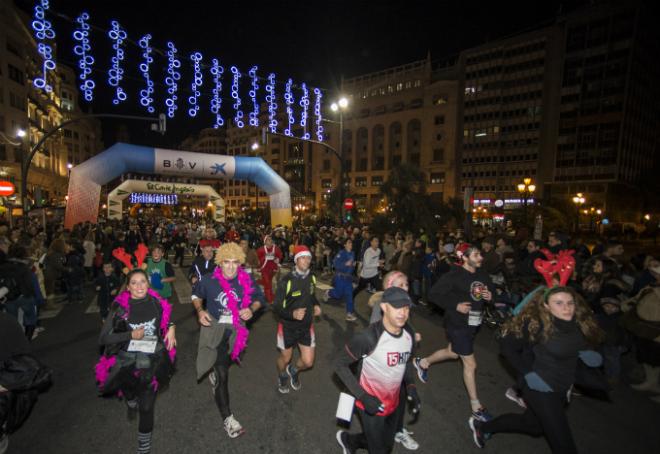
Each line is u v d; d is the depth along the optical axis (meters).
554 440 2.76
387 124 84.44
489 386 4.86
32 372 3.11
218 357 3.79
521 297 7.65
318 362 5.56
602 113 61.66
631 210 66.38
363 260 8.74
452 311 4.19
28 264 6.12
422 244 10.19
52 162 52.72
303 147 99.56
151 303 3.41
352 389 2.59
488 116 72.44
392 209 21.95
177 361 5.57
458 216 23.58
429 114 78.62
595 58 62.00
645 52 62.97
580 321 2.99
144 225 28.20
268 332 7.00
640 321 4.79
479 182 73.44
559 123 65.31
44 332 6.91
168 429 3.75
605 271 5.80
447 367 5.48
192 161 20.27
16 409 3.23
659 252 28.56
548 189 66.88
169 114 13.81
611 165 60.97
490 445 3.60
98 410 4.12
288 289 4.31
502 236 9.71
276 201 23.34
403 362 2.78
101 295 7.46
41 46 10.89
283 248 16.42
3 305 5.54
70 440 3.56
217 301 3.84
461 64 75.75
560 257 3.19
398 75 83.62
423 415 4.12
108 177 18.31
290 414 4.06
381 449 2.73
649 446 3.63
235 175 21.84
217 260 3.93
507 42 70.00
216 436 3.63
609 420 4.13
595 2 61.69
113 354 3.31
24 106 37.75
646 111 67.06
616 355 5.13
